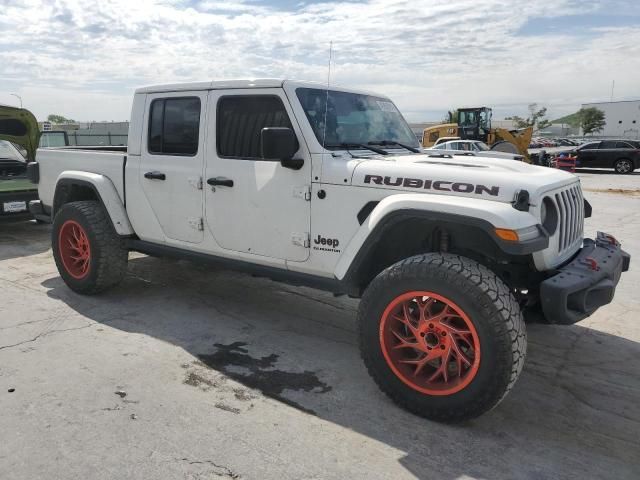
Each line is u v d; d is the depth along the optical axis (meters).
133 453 2.71
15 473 2.53
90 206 4.99
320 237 3.60
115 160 4.81
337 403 3.29
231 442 2.84
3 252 7.05
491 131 25.08
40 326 4.37
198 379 3.55
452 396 2.97
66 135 13.84
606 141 24.61
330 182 3.50
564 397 3.44
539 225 2.99
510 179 3.02
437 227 3.44
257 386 3.48
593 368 3.87
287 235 3.76
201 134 4.15
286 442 2.86
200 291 5.43
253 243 3.96
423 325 3.07
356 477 2.59
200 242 4.31
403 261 3.14
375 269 3.68
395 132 4.46
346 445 2.85
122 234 4.83
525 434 3.00
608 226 9.61
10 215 7.52
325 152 3.58
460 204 2.96
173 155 4.36
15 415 3.03
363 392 3.44
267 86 3.78
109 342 4.09
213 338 4.26
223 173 4.02
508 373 2.81
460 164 3.51
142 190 4.61
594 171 25.50
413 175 3.24
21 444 2.76
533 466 2.71
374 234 3.27
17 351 3.88
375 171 3.36
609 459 2.79
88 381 3.45
